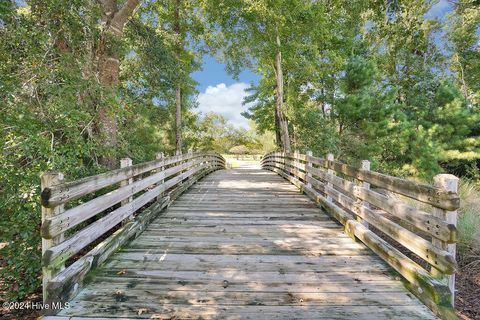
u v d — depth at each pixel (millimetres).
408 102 13219
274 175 11039
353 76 10461
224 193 6867
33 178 3148
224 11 9961
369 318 2055
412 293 2381
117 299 2262
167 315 2066
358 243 3525
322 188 5410
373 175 3318
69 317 2031
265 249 3320
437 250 2201
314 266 2877
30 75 3873
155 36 7965
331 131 10883
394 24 13945
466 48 14609
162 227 4156
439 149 9750
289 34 10781
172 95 10383
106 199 3035
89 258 2613
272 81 13578
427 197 2332
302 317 2059
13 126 3287
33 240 3117
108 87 4582
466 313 2566
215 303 2223
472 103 13250
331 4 11898
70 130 3771
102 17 5262
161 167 5305
